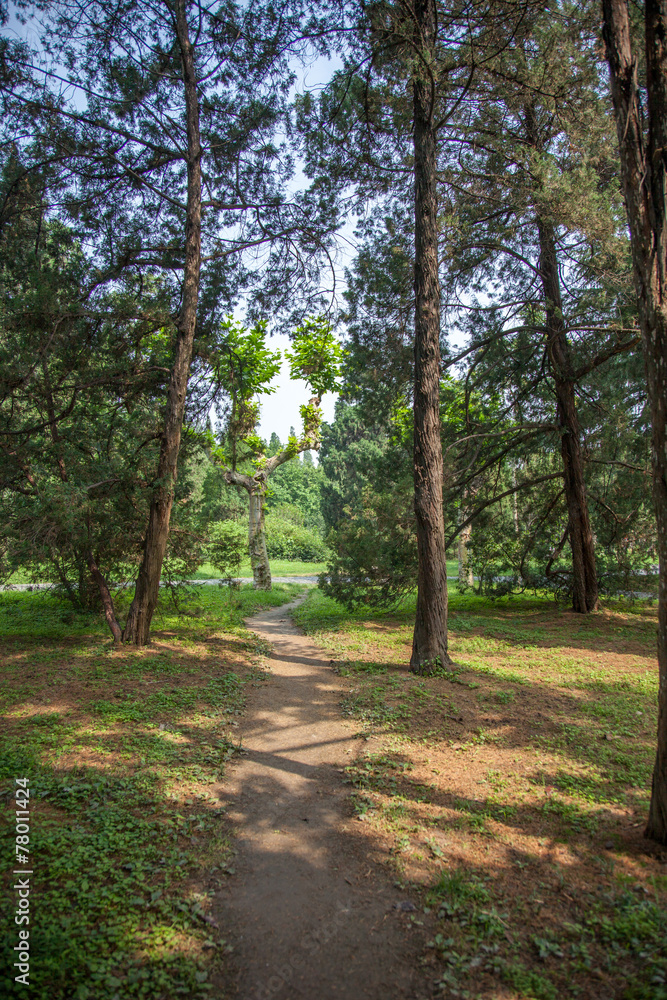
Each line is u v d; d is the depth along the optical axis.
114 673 8.91
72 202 11.63
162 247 11.98
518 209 12.18
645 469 15.23
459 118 12.62
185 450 12.97
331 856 4.59
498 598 18.86
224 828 4.96
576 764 6.00
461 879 4.18
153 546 10.97
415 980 3.33
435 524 9.66
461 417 17.12
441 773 5.90
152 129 11.66
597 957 3.41
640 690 8.51
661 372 4.40
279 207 12.77
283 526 48.44
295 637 13.59
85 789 5.19
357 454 41.66
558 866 4.31
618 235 11.32
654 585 16.34
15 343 10.55
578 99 11.64
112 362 11.61
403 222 14.05
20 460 10.61
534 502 18.53
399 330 14.40
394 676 9.27
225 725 7.31
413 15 8.99
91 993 3.07
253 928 3.76
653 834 4.51
